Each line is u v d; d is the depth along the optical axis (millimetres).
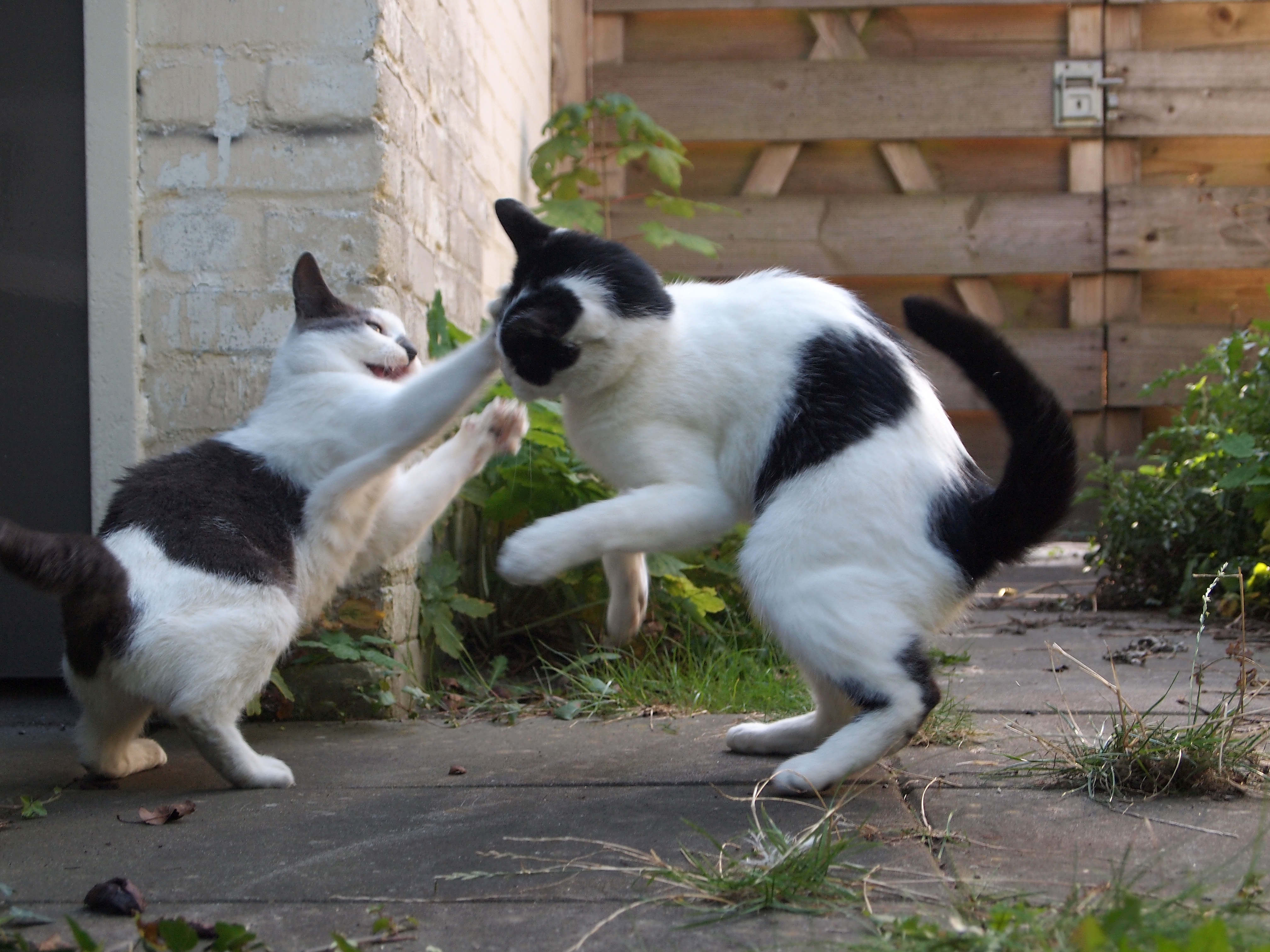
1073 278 6180
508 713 3002
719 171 6352
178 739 2814
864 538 2035
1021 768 2213
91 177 2924
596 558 2344
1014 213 6156
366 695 2973
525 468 3488
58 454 3002
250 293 2961
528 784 2271
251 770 2268
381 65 2947
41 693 3232
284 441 2422
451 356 2377
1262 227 6055
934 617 2102
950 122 6145
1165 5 6113
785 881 1568
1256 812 1935
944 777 2197
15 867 1792
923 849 1769
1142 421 6184
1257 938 1293
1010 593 5207
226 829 1993
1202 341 6082
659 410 2195
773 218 6238
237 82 2936
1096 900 1476
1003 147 6250
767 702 2992
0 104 2943
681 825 1936
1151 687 3109
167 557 2201
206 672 2164
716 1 6184
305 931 1497
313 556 2422
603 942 1431
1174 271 6211
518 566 2074
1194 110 6090
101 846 1903
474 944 1435
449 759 2523
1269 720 2520
